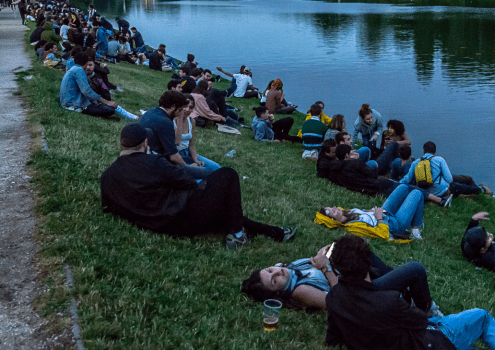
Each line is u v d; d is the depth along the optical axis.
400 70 27.41
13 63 14.36
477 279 5.76
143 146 4.74
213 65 28.36
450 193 8.87
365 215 6.36
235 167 8.45
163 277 4.05
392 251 5.88
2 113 8.44
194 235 4.88
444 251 6.55
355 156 8.80
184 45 38.22
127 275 3.94
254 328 3.64
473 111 18.06
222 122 11.95
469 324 3.50
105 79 10.30
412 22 55.47
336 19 63.22
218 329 3.51
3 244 4.20
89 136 7.61
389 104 19.41
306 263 4.18
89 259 4.01
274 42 40.59
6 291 3.58
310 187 8.13
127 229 4.67
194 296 3.89
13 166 5.90
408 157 9.41
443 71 27.19
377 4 92.62
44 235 4.34
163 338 3.28
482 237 6.10
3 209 4.83
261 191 7.26
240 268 4.55
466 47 36.25
